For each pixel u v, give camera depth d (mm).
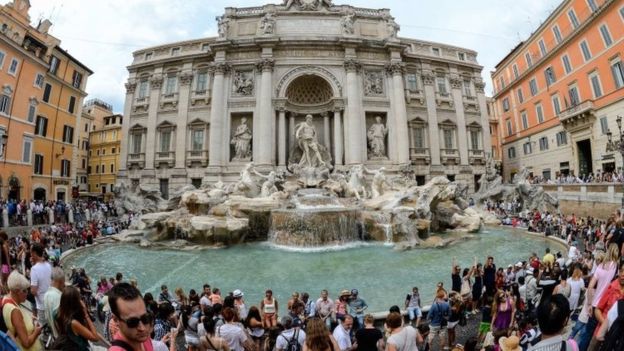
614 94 32406
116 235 24938
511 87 50562
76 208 31469
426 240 22484
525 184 34281
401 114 39438
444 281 14352
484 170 44406
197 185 39688
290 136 39719
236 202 25531
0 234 8000
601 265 6121
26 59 33938
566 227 22734
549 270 11211
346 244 23016
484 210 34188
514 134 50438
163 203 35156
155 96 41500
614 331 3693
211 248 21891
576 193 30250
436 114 43094
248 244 23422
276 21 39469
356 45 39156
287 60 38812
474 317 10766
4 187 31859
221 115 38281
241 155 38062
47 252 16188
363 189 31109
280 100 38000
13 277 4605
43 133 37219
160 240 24375
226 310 6660
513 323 8078
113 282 11852
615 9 31750
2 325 4402
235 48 38750
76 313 4055
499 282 11180
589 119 35375
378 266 16906
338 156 38094
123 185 35312
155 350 4164
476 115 45625
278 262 18141
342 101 38688
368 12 41406
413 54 42656
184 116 40219
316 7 40406
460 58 46188
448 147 43656
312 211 23375
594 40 34500
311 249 21672
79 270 12000
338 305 9406
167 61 41438
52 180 38500
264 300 9219
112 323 6211
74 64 41969
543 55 42969
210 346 5961
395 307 6215
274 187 30203
